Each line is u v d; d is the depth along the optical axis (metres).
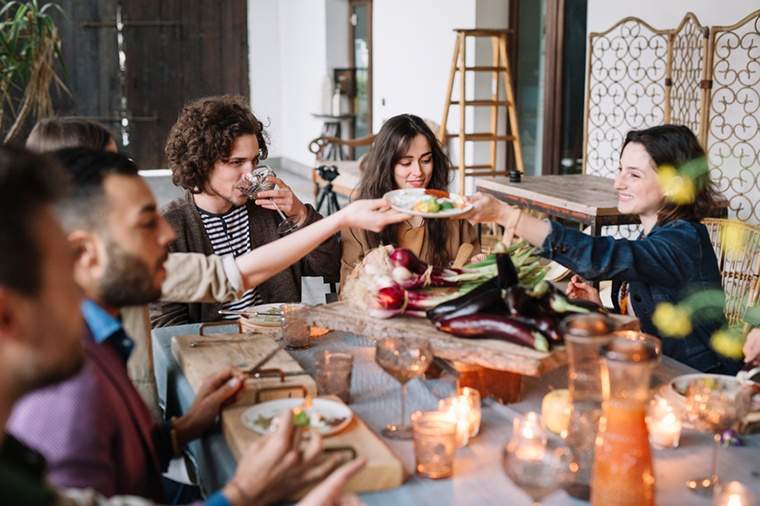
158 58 10.59
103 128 2.15
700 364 2.22
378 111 8.38
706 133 4.23
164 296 1.86
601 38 5.35
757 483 1.42
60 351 0.84
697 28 4.41
